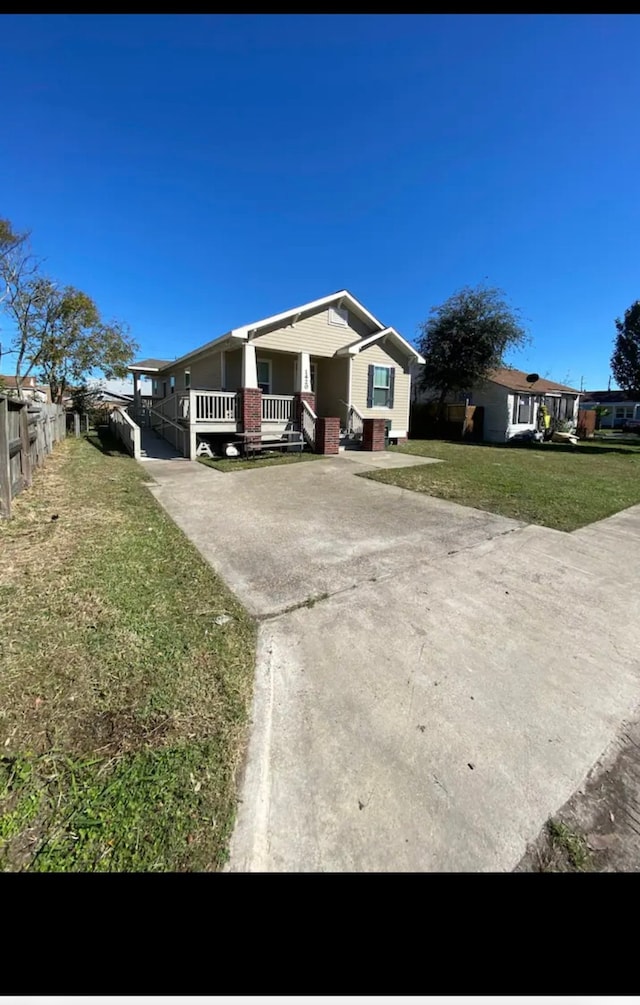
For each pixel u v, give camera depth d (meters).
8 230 16.44
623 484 7.92
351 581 3.48
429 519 5.28
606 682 2.34
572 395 24.14
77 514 4.94
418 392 21.48
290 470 8.53
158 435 14.63
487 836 1.49
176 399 11.34
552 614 3.05
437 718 2.04
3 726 1.83
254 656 2.46
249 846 1.42
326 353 12.72
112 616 2.75
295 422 11.88
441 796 1.64
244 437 10.31
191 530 4.66
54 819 1.45
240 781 1.65
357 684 2.26
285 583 3.41
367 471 8.47
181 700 2.05
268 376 13.37
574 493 6.92
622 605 3.21
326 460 9.92
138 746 1.77
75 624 2.64
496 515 5.52
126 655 2.37
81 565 3.51
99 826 1.44
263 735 1.89
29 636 2.49
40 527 4.42
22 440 5.81
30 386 18.56
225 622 2.79
